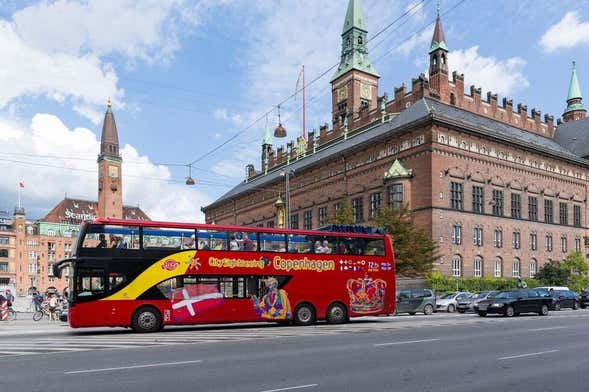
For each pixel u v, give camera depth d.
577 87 86.12
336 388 9.55
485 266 52.06
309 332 20.70
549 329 21.30
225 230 23.73
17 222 135.88
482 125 57.28
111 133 134.38
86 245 21.48
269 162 97.81
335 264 25.70
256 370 11.44
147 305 21.81
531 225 57.78
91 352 14.84
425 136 50.09
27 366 12.28
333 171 64.75
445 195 49.75
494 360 12.82
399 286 45.50
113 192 132.75
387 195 52.84
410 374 10.93
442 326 23.31
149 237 22.38
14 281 132.75
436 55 62.38
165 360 13.03
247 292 23.55
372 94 83.94
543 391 9.38
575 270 58.09
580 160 64.38
